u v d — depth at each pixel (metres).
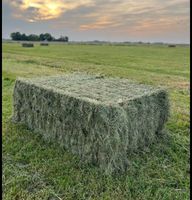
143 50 42.53
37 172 3.90
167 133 5.33
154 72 15.23
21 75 11.48
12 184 3.61
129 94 4.74
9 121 5.75
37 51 31.17
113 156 3.91
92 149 4.10
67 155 4.38
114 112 3.90
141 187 3.66
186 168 4.15
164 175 3.94
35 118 5.18
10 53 25.92
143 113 4.63
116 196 3.44
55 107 4.66
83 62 19.47
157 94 5.03
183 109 7.13
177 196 3.48
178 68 17.75
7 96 7.65
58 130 4.69
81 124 4.22
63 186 3.59
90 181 3.73
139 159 4.34
